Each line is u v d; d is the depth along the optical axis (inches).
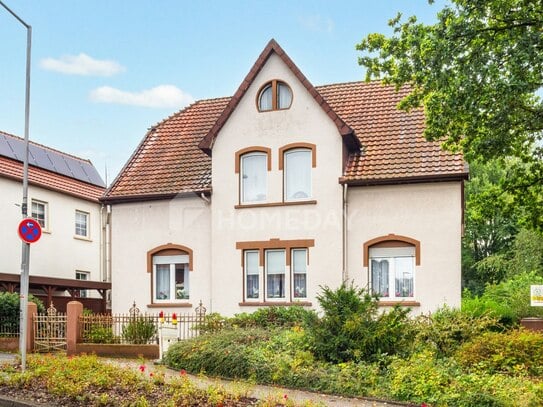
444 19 668.7
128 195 956.6
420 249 827.4
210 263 919.7
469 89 642.8
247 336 653.3
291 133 892.0
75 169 1379.2
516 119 685.9
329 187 867.4
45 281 1010.7
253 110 915.4
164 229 949.2
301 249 880.3
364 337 569.9
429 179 824.3
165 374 607.2
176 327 747.4
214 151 928.9
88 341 781.3
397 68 705.0
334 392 524.4
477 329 629.9
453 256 816.9
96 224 1353.3
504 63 653.3
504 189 841.5
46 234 1198.9
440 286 815.7
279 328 695.1
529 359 548.7
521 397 464.8
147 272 950.4
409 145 879.1
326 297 606.2
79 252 1288.1
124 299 957.2
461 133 720.3
